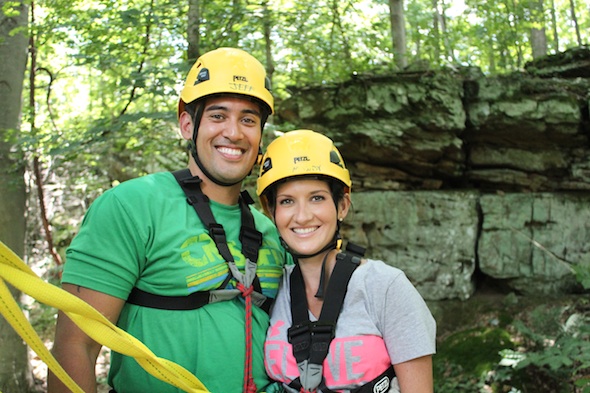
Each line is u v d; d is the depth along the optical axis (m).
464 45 14.12
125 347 1.05
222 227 1.97
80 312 0.97
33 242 10.70
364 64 7.72
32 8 6.61
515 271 7.20
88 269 1.77
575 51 7.78
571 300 6.85
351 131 7.30
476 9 11.72
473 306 7.12
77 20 5.78
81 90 11.63
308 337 1.95
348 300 1.97
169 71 5.59
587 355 4.85
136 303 1.87
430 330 1.96
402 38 8.75
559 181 7.42
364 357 1.89
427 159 7.47
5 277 0.90
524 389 5.48
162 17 5.64
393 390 1.92
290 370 1.95
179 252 1.86
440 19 13.89
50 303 0.93
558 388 5.37
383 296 1.94
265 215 2.43
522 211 7.25
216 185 2.08
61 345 1.73
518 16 10.83
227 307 1.93
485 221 7.31
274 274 2.14
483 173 7.55
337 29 7.83
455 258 7.28
